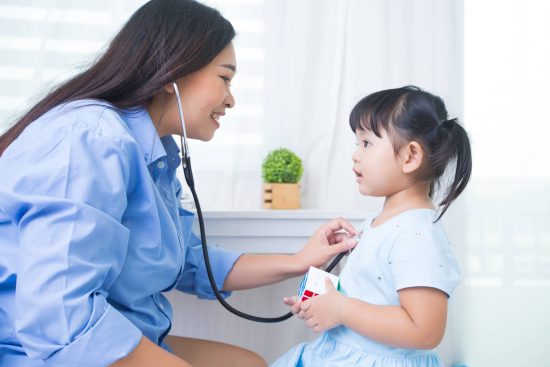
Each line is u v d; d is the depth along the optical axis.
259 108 1.46
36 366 0.62
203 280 1.06
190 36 0.79
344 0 1.48
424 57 1.54
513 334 1.61
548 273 1.62
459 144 0.94
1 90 1.33
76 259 0.60
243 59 1.45
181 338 1.08
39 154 0.65
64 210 0.61
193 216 1.04
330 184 1.50
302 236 1.22
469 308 1.61
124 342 0.61
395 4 1.52
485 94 1.61
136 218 0.76
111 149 0.67
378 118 0.92
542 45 1.61
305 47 1.47
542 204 1.62
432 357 0.91
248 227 1.20
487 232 1.62
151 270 0.77
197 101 0.85
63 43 1.35
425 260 0.82
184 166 0.89
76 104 0.73
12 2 1.33
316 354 0.93
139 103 0.79
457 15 1.57
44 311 0.57
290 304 0.91
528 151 1.62
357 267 0.93
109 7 1.37
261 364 1.00
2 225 0.67
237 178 1.45
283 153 1.36
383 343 0.82
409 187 0.95
